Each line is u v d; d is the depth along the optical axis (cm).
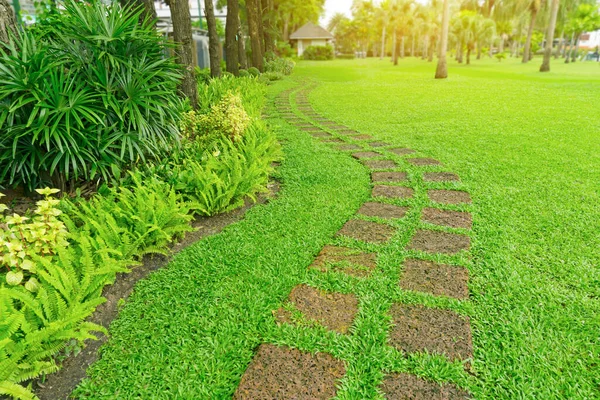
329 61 4953
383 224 339
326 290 247
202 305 235
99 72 371
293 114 956
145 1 636
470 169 485
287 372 184
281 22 3853
